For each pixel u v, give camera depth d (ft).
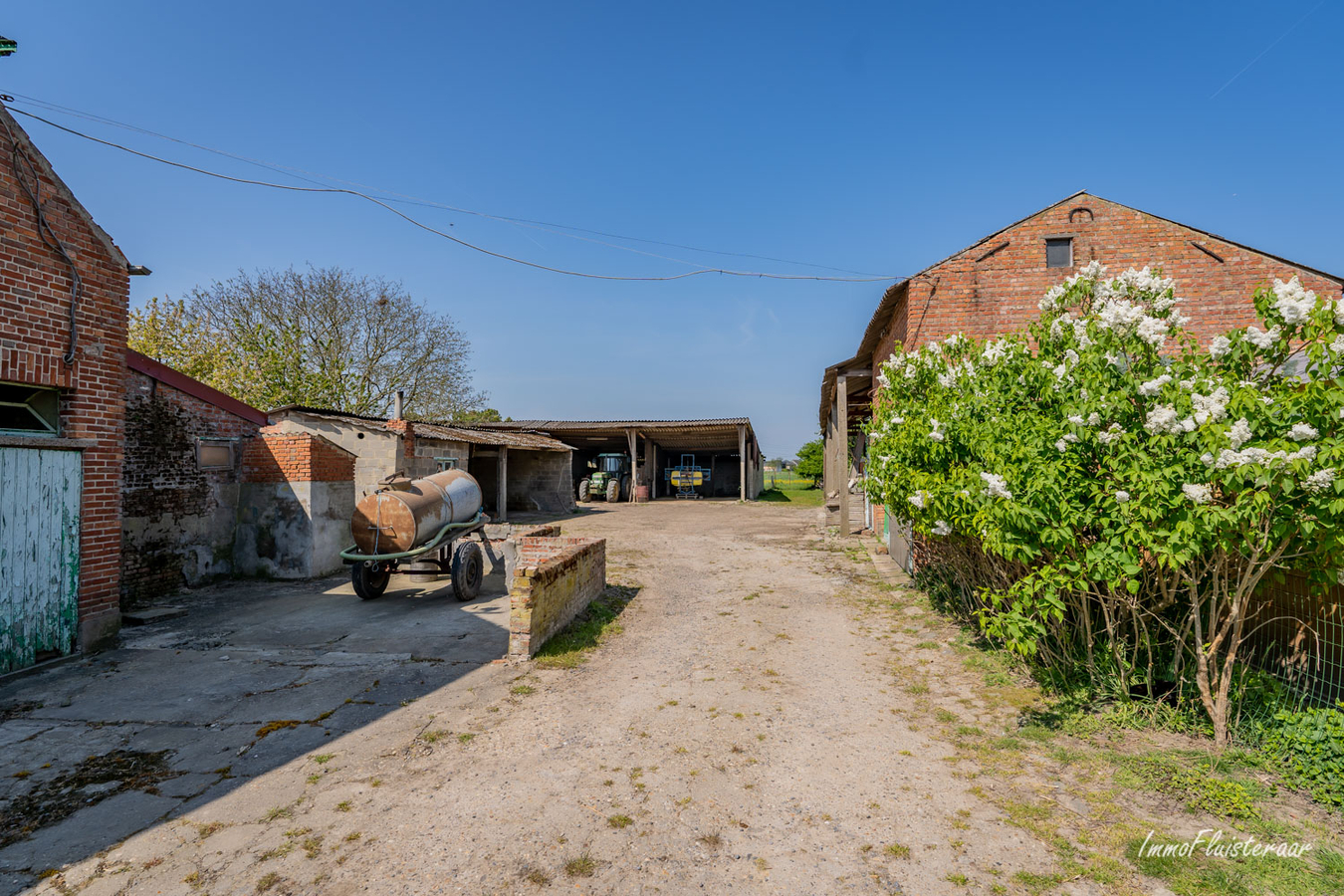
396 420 47.67
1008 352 18.88
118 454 21.93
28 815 11.25
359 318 87.10
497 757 13.44
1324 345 11.85
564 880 9.39
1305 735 12.03
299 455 33.83
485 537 34.06
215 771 12.89
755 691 17.30
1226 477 11.26
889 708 15.97
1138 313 15.16
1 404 18.85
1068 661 16.76
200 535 32.27
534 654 20.27
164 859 9.96
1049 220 33.27
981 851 9.89
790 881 9.30
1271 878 8.96
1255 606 16.51
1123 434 13.20
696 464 124.06
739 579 33.40
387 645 21.75
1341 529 10.85
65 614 20.03
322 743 14.16
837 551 42.80
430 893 9.12
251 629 23.91
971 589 22.49
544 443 77.51
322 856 10.02
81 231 20.59
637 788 12.09
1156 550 12.30
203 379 71.36
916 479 18.94
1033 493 13.52
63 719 15.49
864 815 11.04
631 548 45.42
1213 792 11.09
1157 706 14.53
